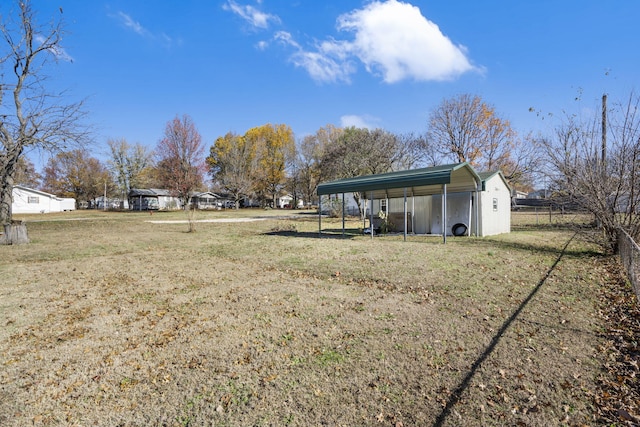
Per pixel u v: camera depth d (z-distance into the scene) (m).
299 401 2.66
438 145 29.67
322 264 7.98
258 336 3.91
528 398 2.62
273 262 8.48
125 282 6.61
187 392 2.82
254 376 3.04
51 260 9.17
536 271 6.89
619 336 3.67
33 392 2.86
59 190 56.38
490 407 2.54
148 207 50.50
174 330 4.14
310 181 52.22
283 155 54.31
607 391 2.70
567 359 3.21
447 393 2.72
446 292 5.49
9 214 14.16
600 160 8.48
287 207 61.69
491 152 28.44
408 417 2.45
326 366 3.19
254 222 23.92
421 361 3.23
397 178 11.89
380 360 3.27
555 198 10.84
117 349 3.64
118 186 55.88
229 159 49.31
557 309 4.61
